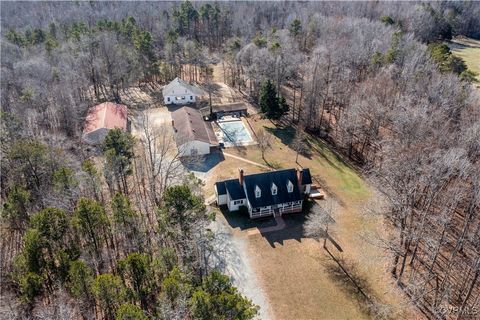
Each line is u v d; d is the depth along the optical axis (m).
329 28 108.12
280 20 135.50
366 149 66.31
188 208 38.44
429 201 42.28
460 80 70.06
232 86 97.25
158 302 31.19
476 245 40.69
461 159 45.59
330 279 41.56
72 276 31.58
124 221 39.41
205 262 37.34
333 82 79.12
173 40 101.81
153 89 95.69
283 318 37.34
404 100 62.88
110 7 154.25
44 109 70.88
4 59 88.44
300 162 64.19
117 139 52.25
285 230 48.88
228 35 130.00
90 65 87.75
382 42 92.50
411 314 37.47
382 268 42.91
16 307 32.31
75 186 43.22
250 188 51.03
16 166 48.44
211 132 71.94
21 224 44.06
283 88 93.56
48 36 104.81
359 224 49.66
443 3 145.75
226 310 27.30
